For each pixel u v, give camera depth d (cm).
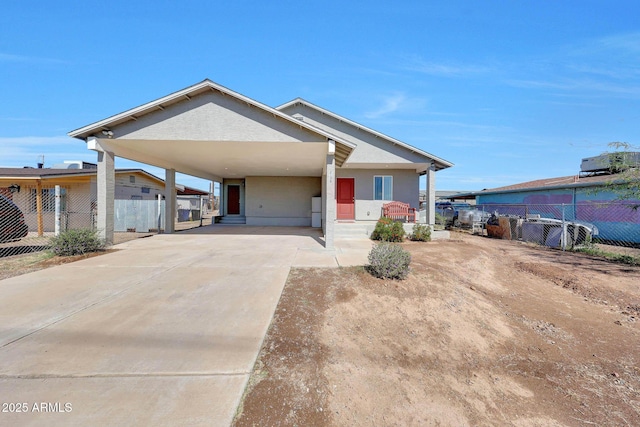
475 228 1591
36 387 230
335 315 389
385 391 263
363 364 298
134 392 227
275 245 904
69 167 1777
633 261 785
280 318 370
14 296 428
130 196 1695
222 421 202
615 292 559
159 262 653
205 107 786
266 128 789
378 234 1048
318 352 304
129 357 275
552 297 550
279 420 210
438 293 493
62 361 265
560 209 1484
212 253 761
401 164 1284
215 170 1472
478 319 430
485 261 761
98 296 432
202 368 262
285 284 496
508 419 251
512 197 1823
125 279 519
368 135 1268
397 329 377
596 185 1255
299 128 793
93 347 291
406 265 539
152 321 353
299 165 1266
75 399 217
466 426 237
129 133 784
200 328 338
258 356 286
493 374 315
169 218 1266
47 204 1377
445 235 1136
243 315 375
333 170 815
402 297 460
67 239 715
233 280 517
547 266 739
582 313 478
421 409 248
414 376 293
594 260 816
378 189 1421
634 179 798
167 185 1257
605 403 277
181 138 783
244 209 1830
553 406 271
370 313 405
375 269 539
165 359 273
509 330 413
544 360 346
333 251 797
